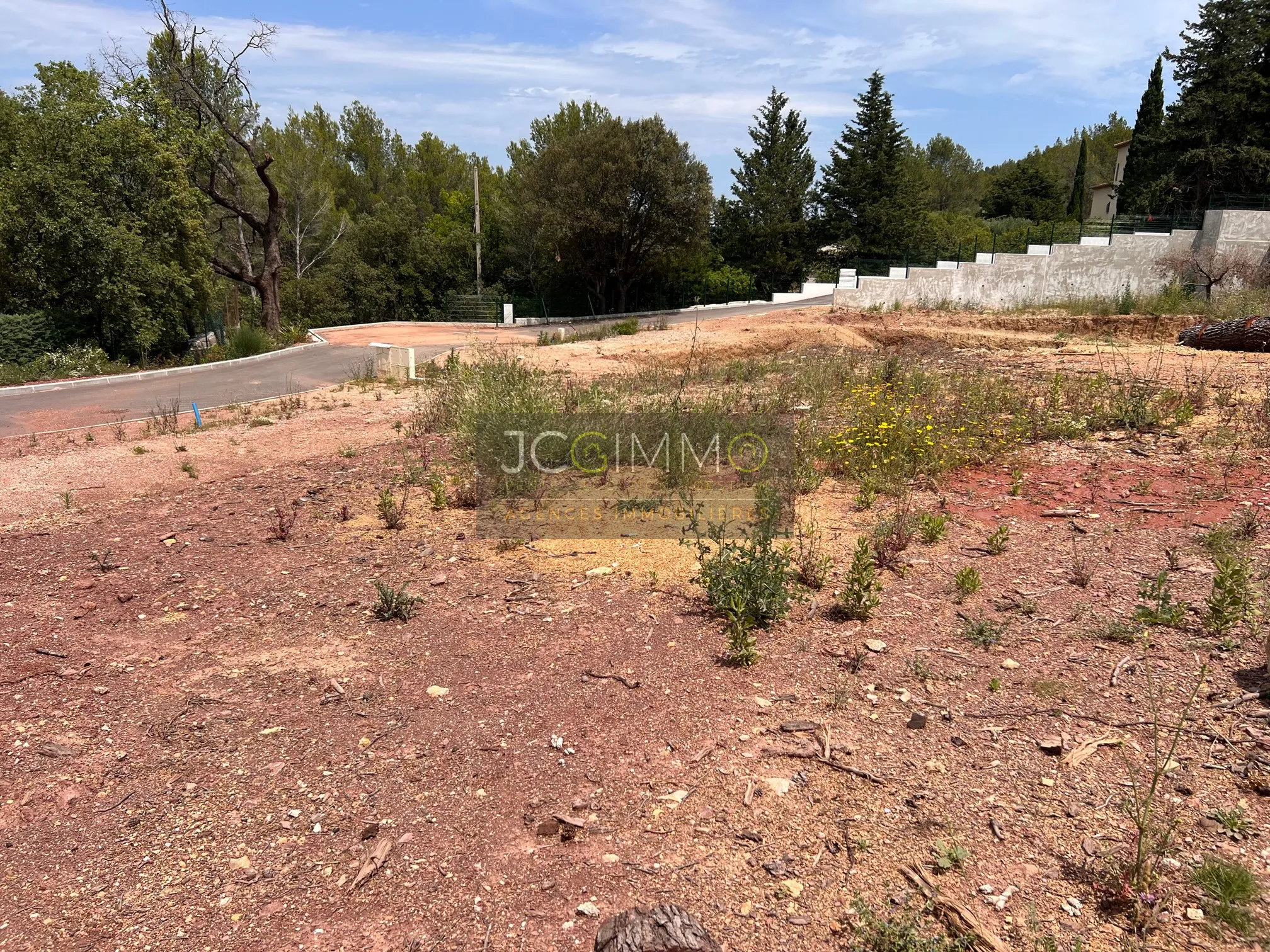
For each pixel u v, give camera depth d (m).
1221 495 5.57
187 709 3.73
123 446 10.15
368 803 3.00
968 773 2.93
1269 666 3.23
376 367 18.31
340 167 57.47
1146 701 3.23
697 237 39.00
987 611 4.16
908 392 9.56
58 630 4.61
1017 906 2.33
